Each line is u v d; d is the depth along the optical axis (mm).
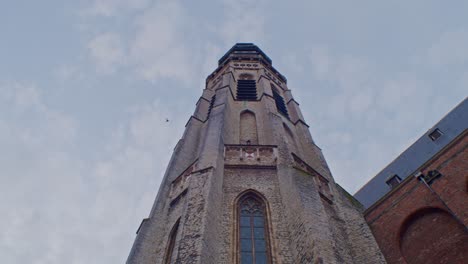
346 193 23281
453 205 19203
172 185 21906
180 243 13758
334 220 18594
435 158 21859
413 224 21375
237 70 40219
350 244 17328
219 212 16594
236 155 21359
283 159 20594
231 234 15969
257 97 32375
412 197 21812
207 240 13992
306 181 18125
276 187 18828
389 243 21422
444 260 19000
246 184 19031
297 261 14188
